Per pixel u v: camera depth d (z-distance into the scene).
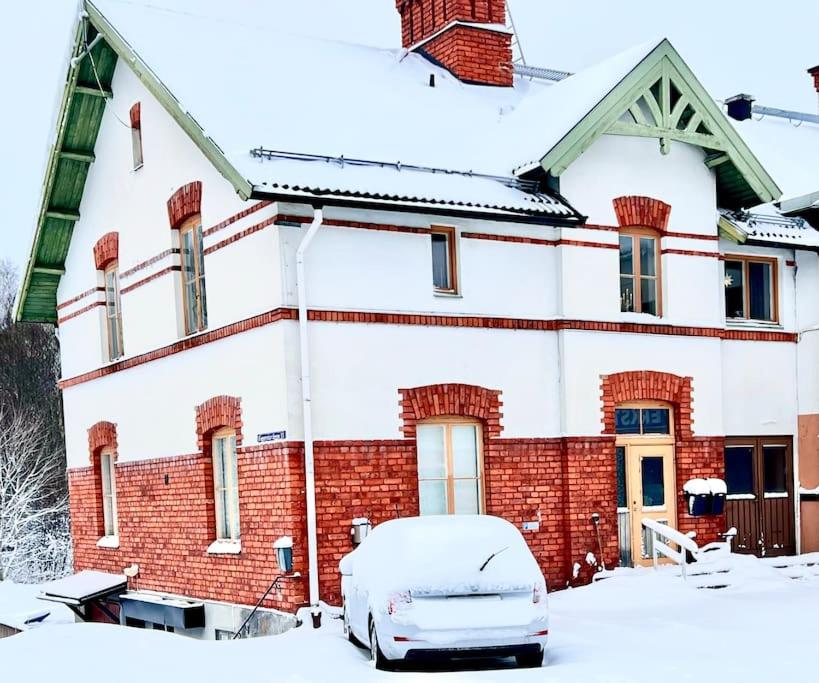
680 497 17.55
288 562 14.20
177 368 17.30
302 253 14.48
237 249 15.59
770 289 19.47
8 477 37.06
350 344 14.99
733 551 18.47
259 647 11.64
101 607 19.36
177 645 11.42
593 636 11.69
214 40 18.27
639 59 17.05
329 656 11.00
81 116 19.72
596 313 16.94
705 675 9.11
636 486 17.30
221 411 16.00
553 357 16.70
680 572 16.12
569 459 16.50
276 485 14.69
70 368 21.34
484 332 16.14
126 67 18.73
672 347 17.61
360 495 14.92
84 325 20.70
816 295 19.20
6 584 25.20
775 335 19.16
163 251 17.69
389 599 10.21
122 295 19.16
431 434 15.87
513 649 10.20
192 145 16.80
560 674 9.34
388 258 15.40
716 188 18.80
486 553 10.59
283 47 19.33
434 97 19.23
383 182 14.88
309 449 14.40
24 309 21.91
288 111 16.34
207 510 16.48
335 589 14.62
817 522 18.91
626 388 17.11
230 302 15.80
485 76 20.91
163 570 17.72
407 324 15.47
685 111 17.95
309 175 14.36
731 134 17.94
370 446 15.05
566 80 18.89
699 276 18.00
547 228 16.83
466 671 10.02
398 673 9.73
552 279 16.80
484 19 21.05
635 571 16.44
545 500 16.42
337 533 14.71
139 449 18.50
